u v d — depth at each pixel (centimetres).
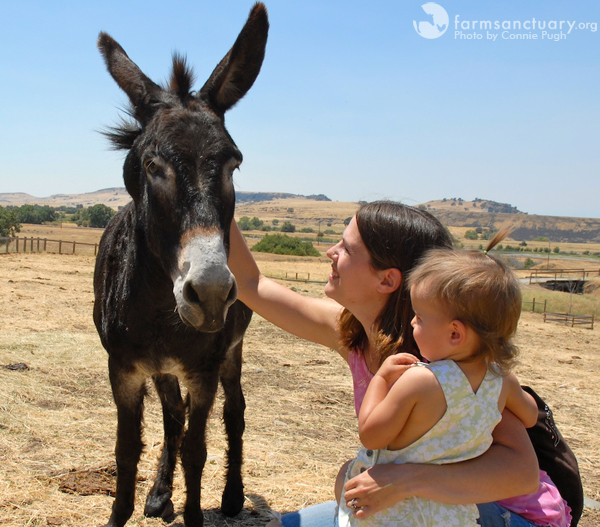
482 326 168
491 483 172
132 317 291
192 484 314
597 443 522
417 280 177
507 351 172
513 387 184
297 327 265
